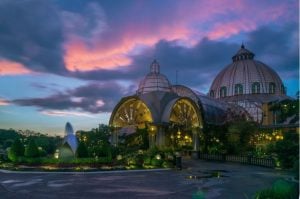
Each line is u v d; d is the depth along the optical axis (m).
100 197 16.09
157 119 49.78
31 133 77.94
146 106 50.38
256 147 48.00
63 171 27.98
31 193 17.20
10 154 34.94
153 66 64.94
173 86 62.84
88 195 16.64
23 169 29.03
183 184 21.08
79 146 32.91
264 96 87.12
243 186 20.39
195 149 51.44
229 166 36.38
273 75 93.50
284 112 27.98
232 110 62.28
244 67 94.31
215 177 25.48
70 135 34.66
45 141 62.81
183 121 53.91
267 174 27.95
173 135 55.03
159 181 22.53
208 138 53.75
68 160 32.03
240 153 46.19
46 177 24.55
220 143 50.41
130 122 54.31
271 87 91.00
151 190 18.39
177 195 16.80
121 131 54.00
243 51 99.56
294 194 10.52
